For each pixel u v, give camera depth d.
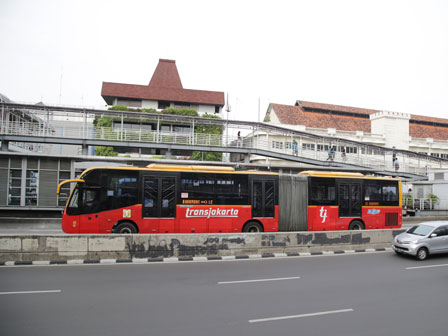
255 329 6.12
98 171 15.27
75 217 14.84
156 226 15.52
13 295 7.91
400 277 10.34
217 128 45.81
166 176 15.91
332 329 6.19
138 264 11.66
